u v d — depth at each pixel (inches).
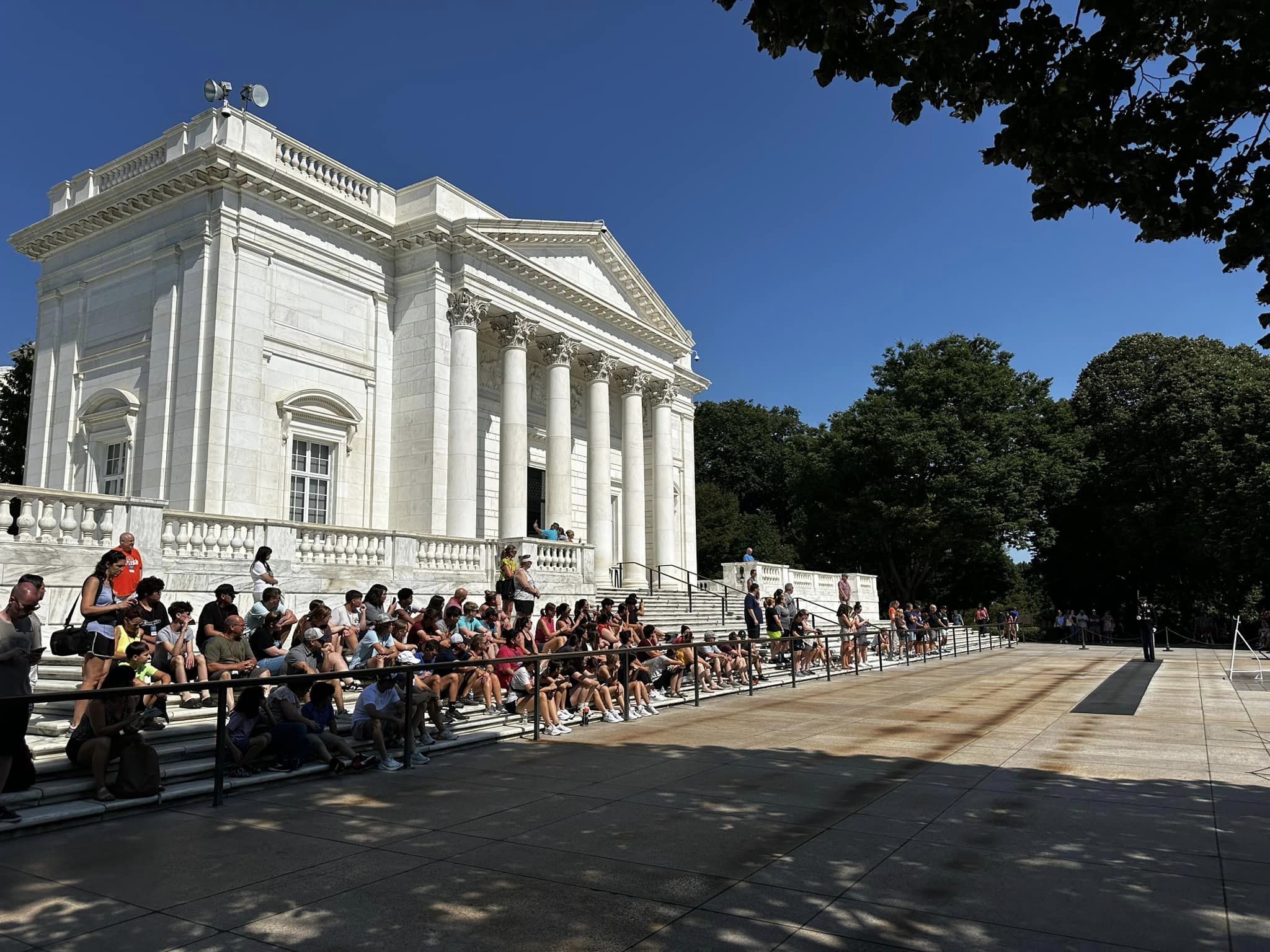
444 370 1192.8
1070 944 206.1
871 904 234.1
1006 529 1929.1
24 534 620.1
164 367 1035.3
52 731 432.8
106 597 501.0
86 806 335.6
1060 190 294.4
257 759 418.0
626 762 452.8
